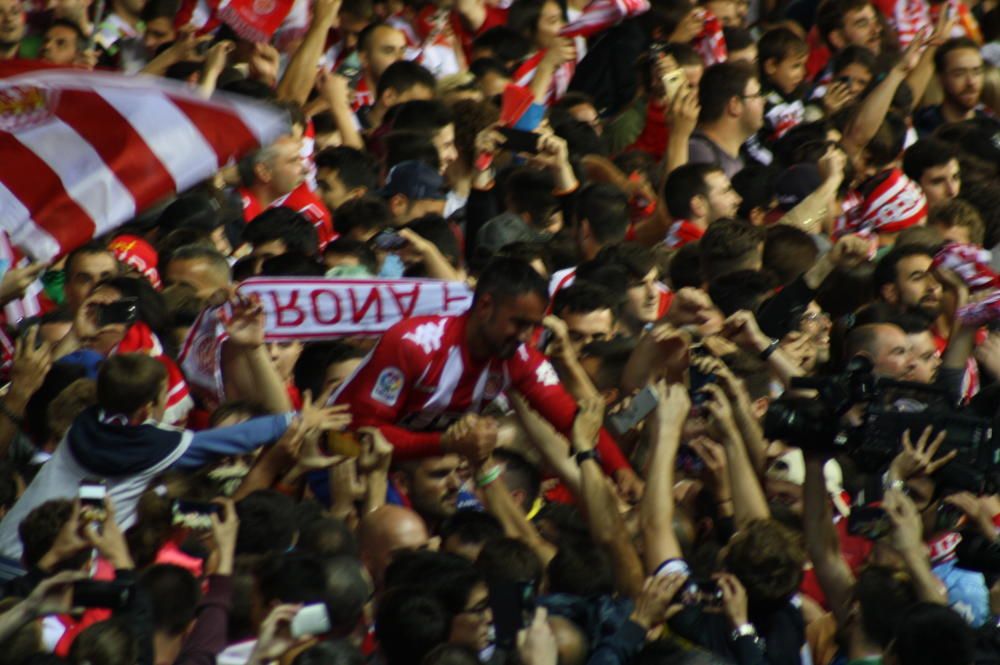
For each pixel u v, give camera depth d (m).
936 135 35.44
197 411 24.45
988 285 27.02
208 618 18.25
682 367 23.88
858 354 22.25
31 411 23.30
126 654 16.92
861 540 22.59
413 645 17.95
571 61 40.81
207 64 32.94
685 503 22.52
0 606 18.14
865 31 42.06
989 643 18.86
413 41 41.34
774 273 27.72
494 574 19.44
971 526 20.77
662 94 35.84
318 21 35.38
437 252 27.55
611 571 20.31
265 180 30.98
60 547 19.12
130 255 29.05
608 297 25.78
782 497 22.75
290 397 24.22
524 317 20.98
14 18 38.84
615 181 33.44
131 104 23.92
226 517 18.91
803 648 19.47
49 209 23.78
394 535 20.47
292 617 17.67
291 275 25.39
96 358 24.27
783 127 37.88
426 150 31.75
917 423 20.72
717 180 30.97
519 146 31.92
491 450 21.27
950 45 38.69
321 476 22.89
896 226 32.50
